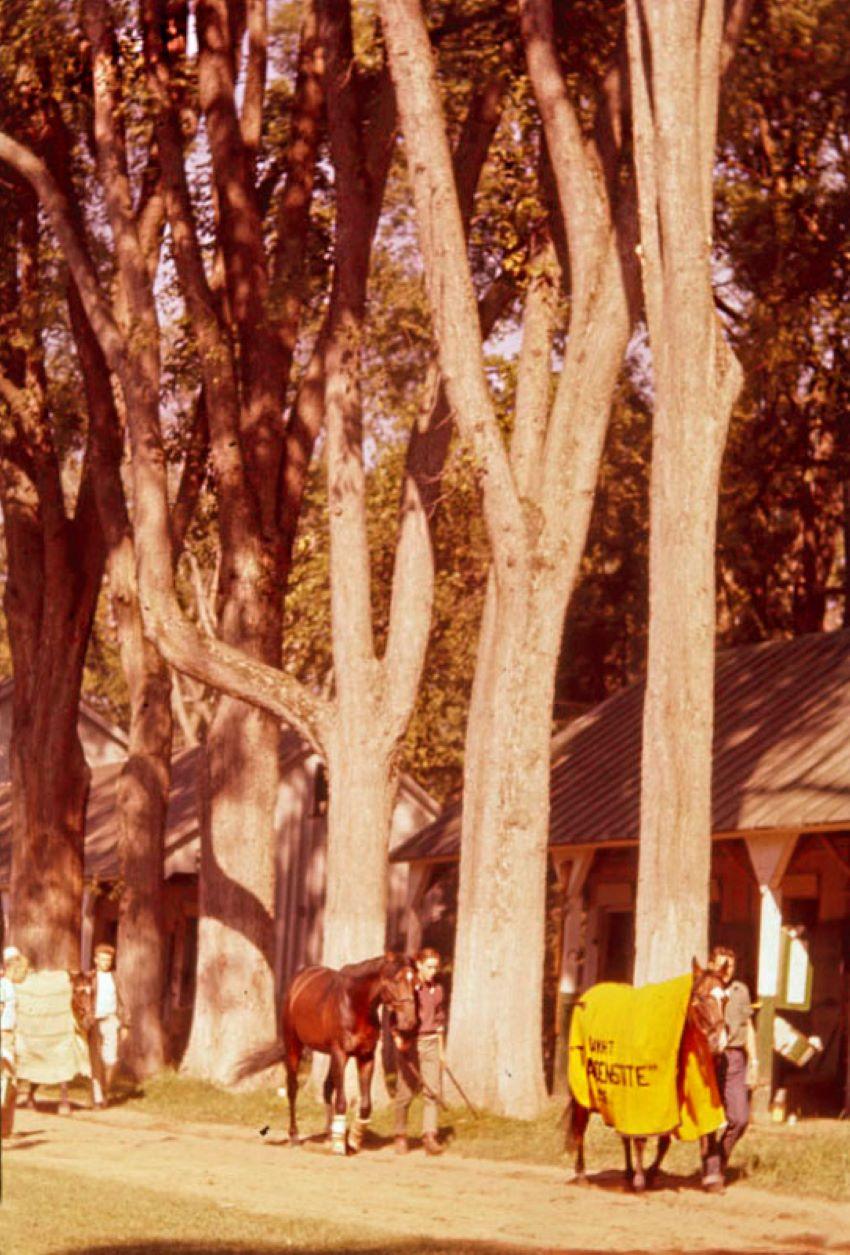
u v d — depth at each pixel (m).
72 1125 23.17
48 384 34.38
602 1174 18.77
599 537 41.84
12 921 34.19
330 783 25.81
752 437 38.19
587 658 44.97
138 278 27.58
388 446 43.00
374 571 42.94
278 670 26.31
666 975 21.78
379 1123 23.16
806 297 32.81
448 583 43.81
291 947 41.78
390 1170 19.20
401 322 34.22
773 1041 24.86
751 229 32.12
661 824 22.05
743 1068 17.94
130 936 31.14
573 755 32.47
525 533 23.92
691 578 22.20
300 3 35.19
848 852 25.61
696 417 22.30
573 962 29.59
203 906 29.03
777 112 31.98
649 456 40.44
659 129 22.22
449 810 33.66
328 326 29.36
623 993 17.77
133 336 27.12
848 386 33.62
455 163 27.56
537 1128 21.95
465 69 26.67
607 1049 17.50
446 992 39.94
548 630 24.02
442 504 39.38
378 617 42.81
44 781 33.84
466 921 24.00
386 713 25.72
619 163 25.03
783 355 32.19
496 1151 20.59
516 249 25.83
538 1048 23.61
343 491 26.00
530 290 25.59
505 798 23.91
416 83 24.08
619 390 39.53
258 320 29.14
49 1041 24.41
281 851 41.91
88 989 24.80
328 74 26.80
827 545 40.88
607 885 30.00
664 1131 17.08
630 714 33.09
